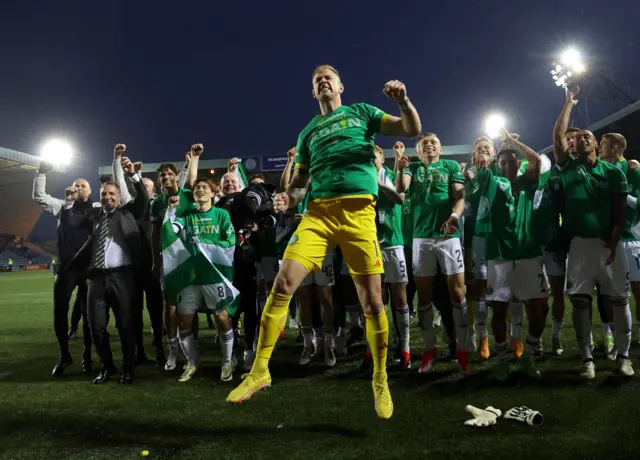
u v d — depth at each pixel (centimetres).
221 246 402
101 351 397
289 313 688
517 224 363
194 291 400
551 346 472
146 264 474
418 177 402
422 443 241
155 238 477
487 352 434
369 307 262
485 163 420
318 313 485
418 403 308
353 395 332
